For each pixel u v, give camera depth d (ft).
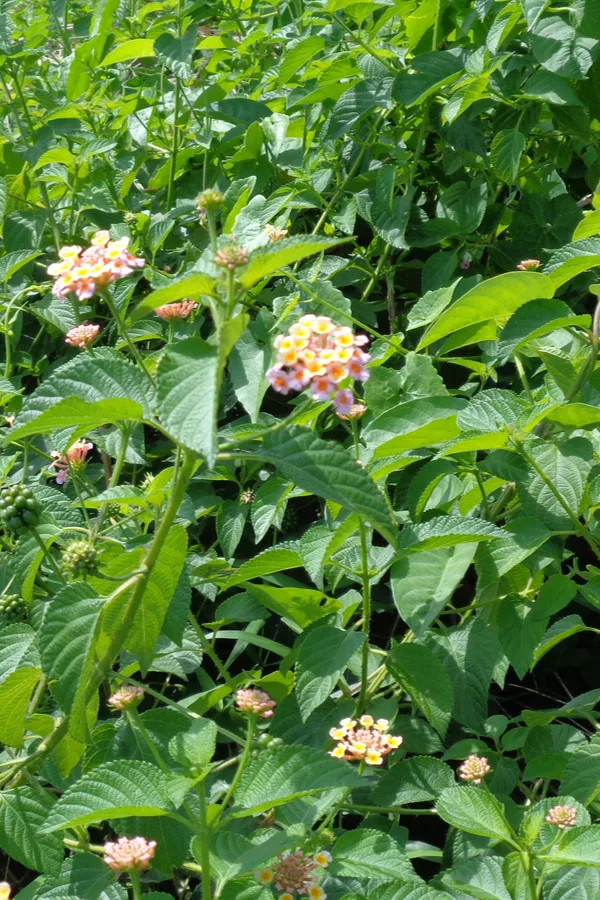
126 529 3.23
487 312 3.10
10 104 4.11
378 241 3.82
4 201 3.89
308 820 2.76
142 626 2.82
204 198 2.72
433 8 3.66
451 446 2.94
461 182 3.72
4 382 3.25
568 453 3.04
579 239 3.16
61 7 4.60
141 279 3.99
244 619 3.19
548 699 3.61
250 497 3.43
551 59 3.45
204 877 2.65
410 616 2.98
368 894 2.77
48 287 3.70
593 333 3.06
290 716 3.07
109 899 2.81
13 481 3.37
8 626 2.97
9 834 2.87
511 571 3.12
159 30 3.98
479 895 2.77
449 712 2.97
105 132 4.16
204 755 2.68
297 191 3.65
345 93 3.65
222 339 2.57
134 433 3.34
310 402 2.73
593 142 3.66
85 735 2.73
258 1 4.94
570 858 2.70
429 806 3.27
